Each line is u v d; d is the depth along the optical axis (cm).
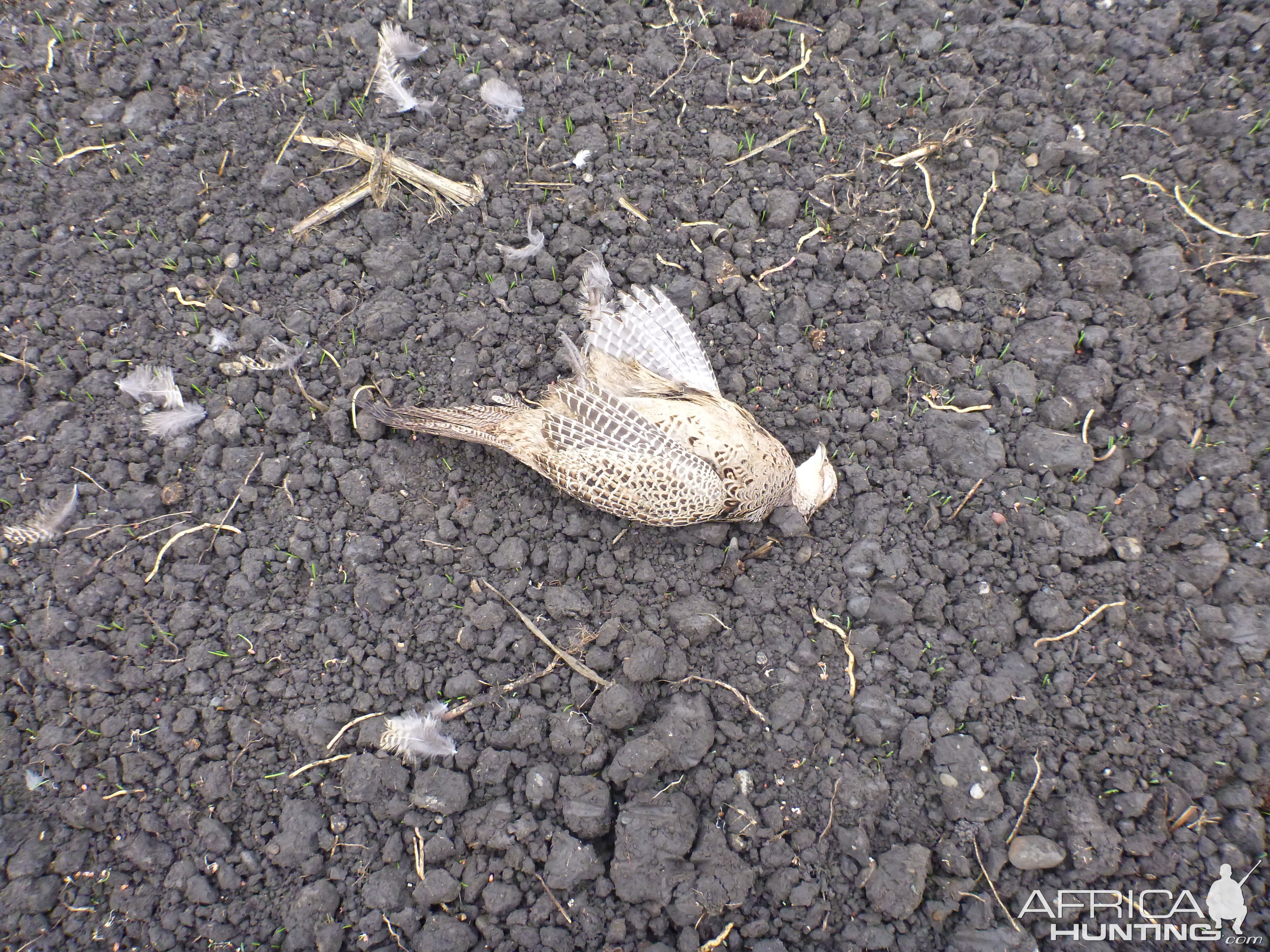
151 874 98
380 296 118
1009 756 105
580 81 129
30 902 96
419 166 122
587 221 122
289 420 112
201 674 103
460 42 130
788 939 98
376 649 105
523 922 97
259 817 99
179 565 106
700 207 124
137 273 117
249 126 124
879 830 102
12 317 114
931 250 123
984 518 112
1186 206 124
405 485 112
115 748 100
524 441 106
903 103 130
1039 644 108
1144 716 106
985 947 98
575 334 117
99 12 128
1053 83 130
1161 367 118
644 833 99
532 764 102
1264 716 104
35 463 109
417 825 99
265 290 118
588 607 108
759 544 113
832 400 118
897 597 109
